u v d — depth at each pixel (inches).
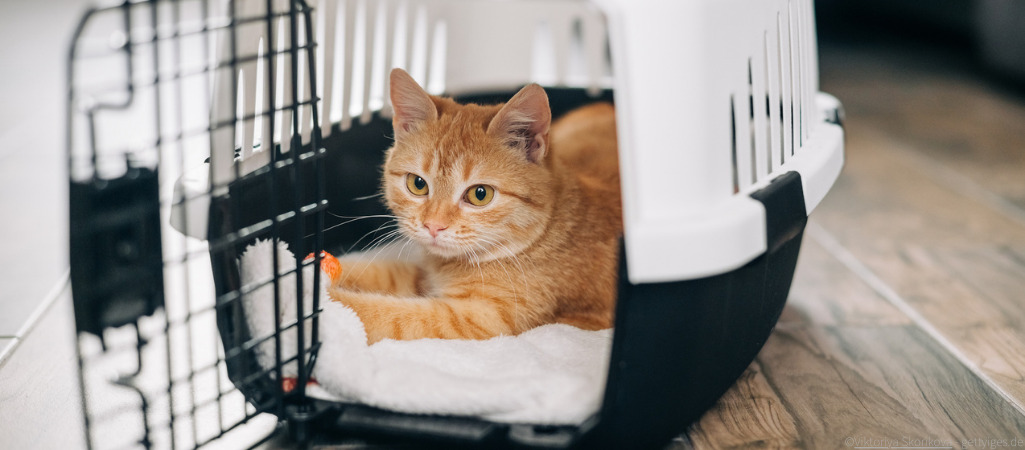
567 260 52.6
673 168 34.7
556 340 47.5
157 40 32.0
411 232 52.6
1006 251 67.8
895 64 138.1
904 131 102.7
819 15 172.6
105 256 36.6
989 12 119.1
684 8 34.5
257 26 45.6
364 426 38.7
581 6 78.6
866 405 45.1
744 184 39.3
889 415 44.1
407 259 60.9
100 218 36.2
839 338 53.4
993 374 48.8
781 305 48.6
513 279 52.0
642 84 34.3
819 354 51.1
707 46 35.1
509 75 82.8
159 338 51.7
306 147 55.2
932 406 45.1
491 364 43.2
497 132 50.3
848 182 85.5
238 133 48.8
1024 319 56.0
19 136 93.3
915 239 70.6
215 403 44.4
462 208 50.9
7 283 59.4
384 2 67.5
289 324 39.6
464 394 38.3
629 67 34.3
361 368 40.2
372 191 66.5
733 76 37.5
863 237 71.2
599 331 49.6
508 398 38.2
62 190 79.0
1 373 47.0
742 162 39.0
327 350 41.4
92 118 32.2
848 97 118.8
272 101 36.9
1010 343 52.7
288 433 41.4
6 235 68.2
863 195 81.6
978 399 45.8
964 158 92.1
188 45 130.5
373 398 39.0
